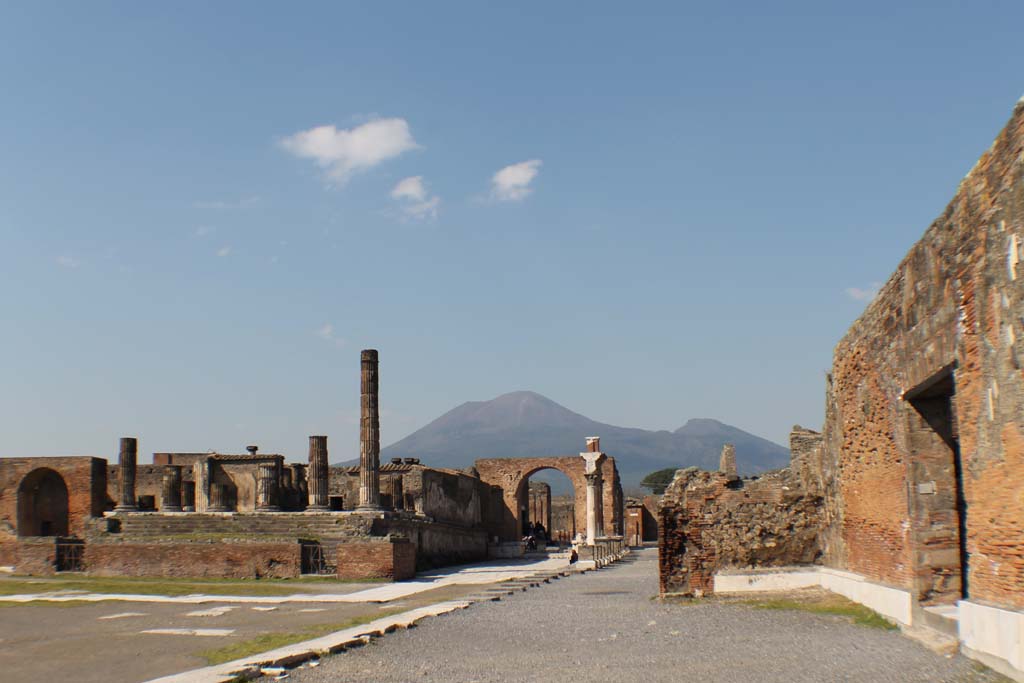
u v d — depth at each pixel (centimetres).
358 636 2002
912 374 1702
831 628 1861
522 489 9519
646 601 2661
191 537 4734
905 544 1819
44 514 6625
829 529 2552
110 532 5241
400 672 1576
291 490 6844
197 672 1555
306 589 3650
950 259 1470
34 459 6488
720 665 1498
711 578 2600
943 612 1602
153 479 7144
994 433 1305
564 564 5712
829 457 2561
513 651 1791
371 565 4109
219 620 2544
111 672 1675
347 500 6925
